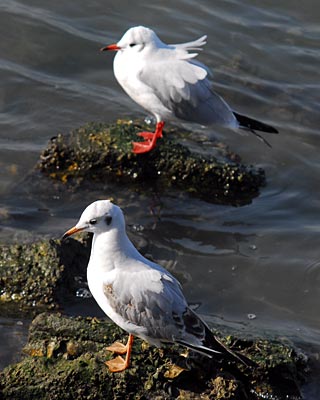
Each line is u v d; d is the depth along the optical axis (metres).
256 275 12.77
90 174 14.67
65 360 10.07
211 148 15.66
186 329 9.55
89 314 11.39
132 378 9.87
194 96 14.59
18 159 14.98
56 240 11.92
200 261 13.06
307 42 18.95
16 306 11.36
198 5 19.80
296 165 15.62
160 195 14.56
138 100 15.06
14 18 18.70
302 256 13.24
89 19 19.06
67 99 16.70
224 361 10.07
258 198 14.76
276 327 11.50
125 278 9.66
